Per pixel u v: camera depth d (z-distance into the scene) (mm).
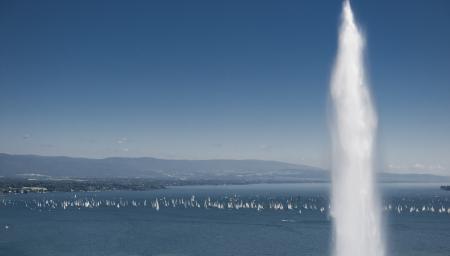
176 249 174250
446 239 198250
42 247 178625
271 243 189250
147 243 190250
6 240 198625
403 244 183125
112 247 179250
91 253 165375
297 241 194625
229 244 186625
